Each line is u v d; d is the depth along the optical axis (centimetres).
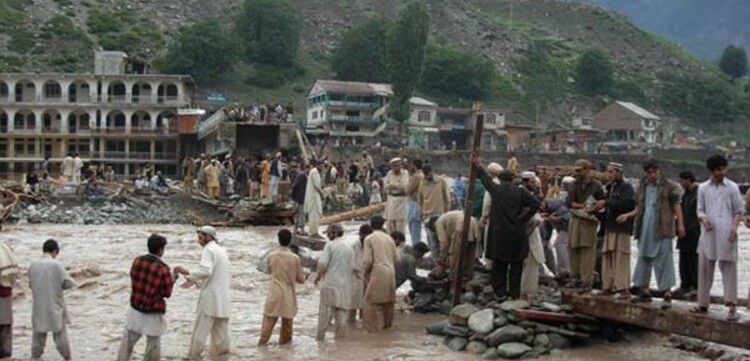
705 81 16950
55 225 3941
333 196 4309
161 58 12456
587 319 1407
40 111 8062
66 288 1298
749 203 1205
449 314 1605
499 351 1324
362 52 13188
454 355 1341
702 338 1175
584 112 14912
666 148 11331
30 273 1283
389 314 1547
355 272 1581
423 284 1730
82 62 11662
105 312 1700
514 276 1512
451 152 8919
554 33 19638
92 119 8119
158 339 1216
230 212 4012
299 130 5797
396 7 18200
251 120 5969
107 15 13825
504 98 14538
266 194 4050
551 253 1750
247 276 2131
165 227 3822
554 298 1504
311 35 16038
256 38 13825
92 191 4559
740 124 16150
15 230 3566
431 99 13450
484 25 18275
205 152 7538
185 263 2322
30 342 1422
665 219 1324
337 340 1458
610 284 1391
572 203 1522
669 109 16150
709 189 1225
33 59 11356
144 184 4956
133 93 8181
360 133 9950
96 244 2934
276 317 1405
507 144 10975
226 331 1337
